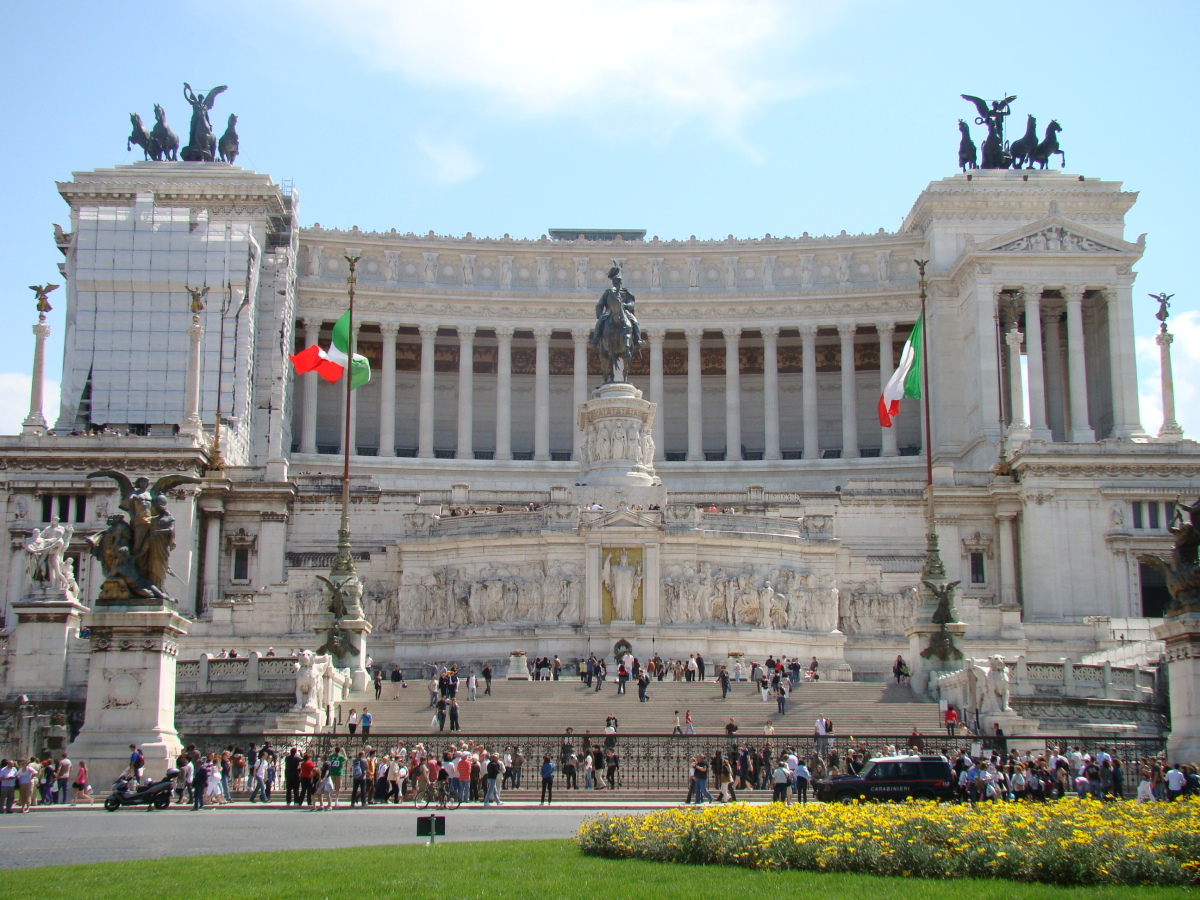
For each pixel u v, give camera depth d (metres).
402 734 45.19
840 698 57.88
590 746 47.28
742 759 44.47
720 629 72.25
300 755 42.72
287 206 108.38
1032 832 24.53
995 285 103.25
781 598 74.12
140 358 97.69
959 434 105.81
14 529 80.31
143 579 41.16
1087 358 108.88
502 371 109.75
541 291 111.75
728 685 59.06
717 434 118.00
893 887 22.39
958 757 40.88
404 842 30.14
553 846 28.22
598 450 82.12
